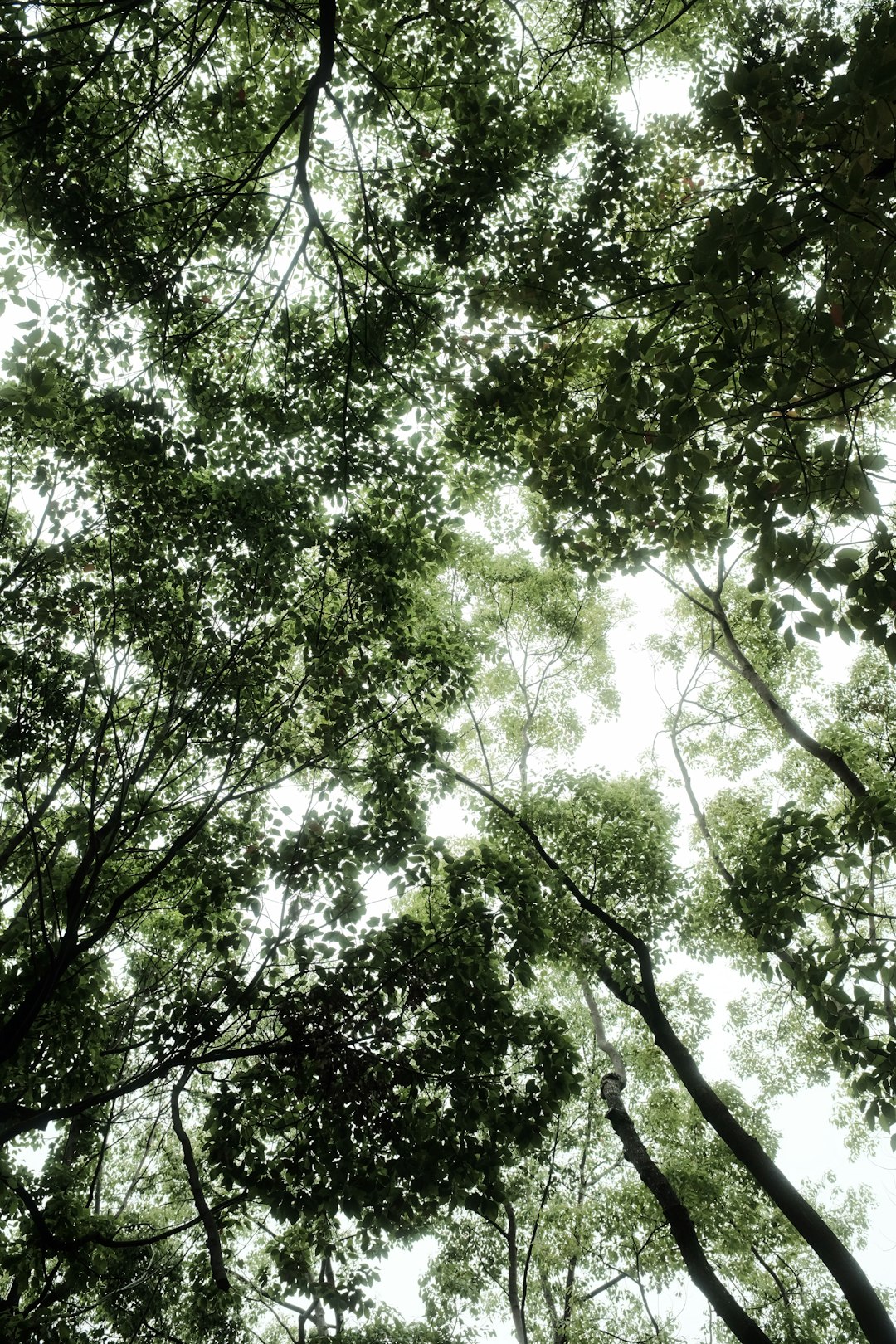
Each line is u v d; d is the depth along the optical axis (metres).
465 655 9.61
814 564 4.25
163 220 7.99
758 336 4.38
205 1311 10.58
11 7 5.03
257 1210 8.26
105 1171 12.89
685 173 7.40
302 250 6.51
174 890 8.52
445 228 7.57
